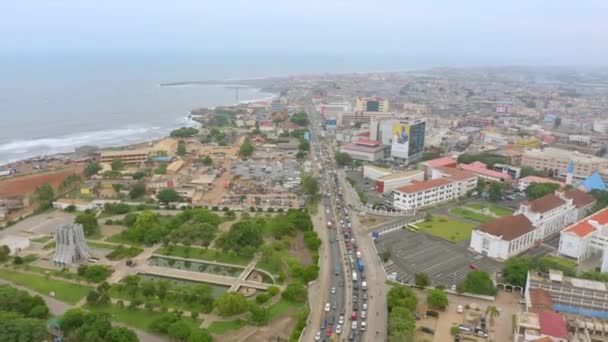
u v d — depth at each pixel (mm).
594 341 190625
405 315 195625
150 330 197375
